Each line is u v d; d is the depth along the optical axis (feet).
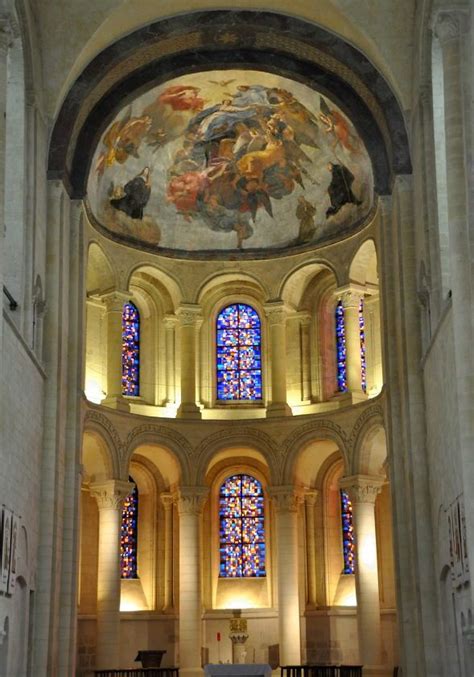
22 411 87.10
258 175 133.28
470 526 69.51
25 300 90.89
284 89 122.31
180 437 129.80
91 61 104.94
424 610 93.81
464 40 75.97
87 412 119.14
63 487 102.27
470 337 71.61
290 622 125.08
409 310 100.12
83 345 109.29
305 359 135.33
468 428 70.64
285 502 128.47
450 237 73.77
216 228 135.44
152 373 134.41
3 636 76.84
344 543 134.41
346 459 124.47
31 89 94.22
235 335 138.72
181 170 132.26
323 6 103.30
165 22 106.32
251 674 93.50
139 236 131.34
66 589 100.78
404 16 100.01
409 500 98.53
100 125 110.42
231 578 134.62
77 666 123.75
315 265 131.23
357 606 120.47
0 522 76.95
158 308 136.26
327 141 125.59
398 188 103.04
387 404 107.76
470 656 76.69
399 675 110.52
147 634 130.21
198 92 123.34
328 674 111.96
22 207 91.20
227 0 105.29
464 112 74.90
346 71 108.99
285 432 129.80
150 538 133.90
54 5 100.63
